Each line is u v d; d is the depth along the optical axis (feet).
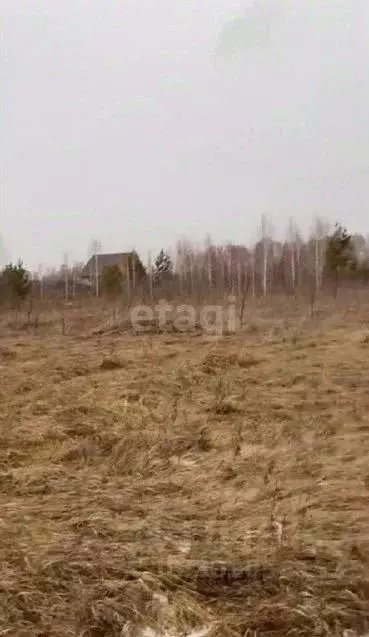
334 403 20.15
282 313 50.98
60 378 25.20
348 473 13.64
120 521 11.07
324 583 8.59
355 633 7.62
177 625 7.86
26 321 51.60
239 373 25.43
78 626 7.73
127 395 21.38
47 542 10.11
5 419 18.53
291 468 14.03
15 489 13.00
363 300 61.98
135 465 14.51
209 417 18.75
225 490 12.81
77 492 12.80
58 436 16.90
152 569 9.09
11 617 7.95
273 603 8.13
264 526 10.68
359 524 10.71
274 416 18.66
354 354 29.32
